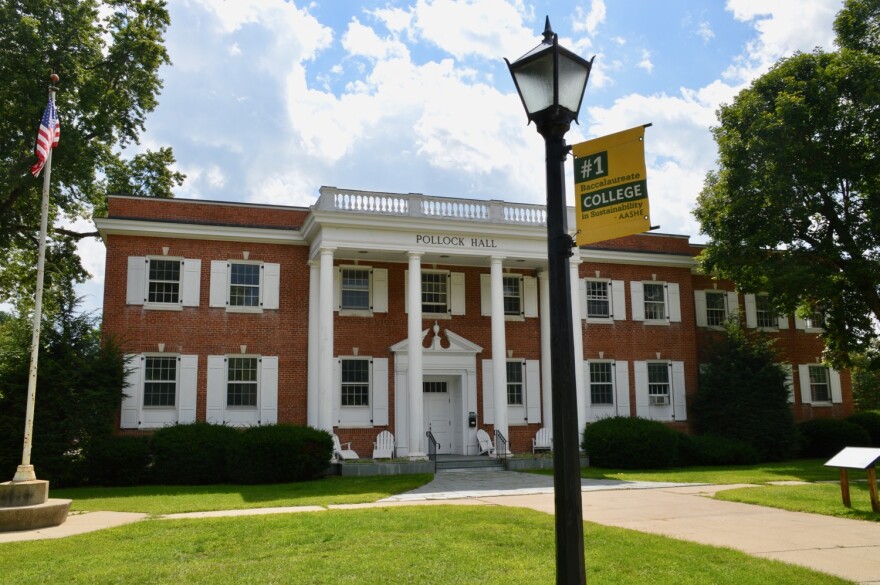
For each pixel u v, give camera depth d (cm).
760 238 2781
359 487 1972
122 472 2202
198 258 2681
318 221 2505
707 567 899
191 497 1805
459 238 2683
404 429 2777
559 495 565
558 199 608
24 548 1095
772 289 2817
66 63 2623
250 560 974
